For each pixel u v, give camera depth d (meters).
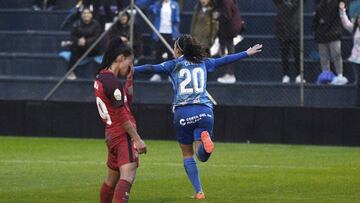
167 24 54.50
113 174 24.42
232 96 53.75
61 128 54.12
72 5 62.72
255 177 35.38
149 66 29.22
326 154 45.59
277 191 31.16
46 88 56.69
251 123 51.75
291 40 52.50
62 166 39.19
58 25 61.25
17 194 30.09
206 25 52.09
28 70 59.22
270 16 56.66
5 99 55.75
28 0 63.34
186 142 29.47
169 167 39.22
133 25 53.12
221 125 52.00
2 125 54.66
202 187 32.22
